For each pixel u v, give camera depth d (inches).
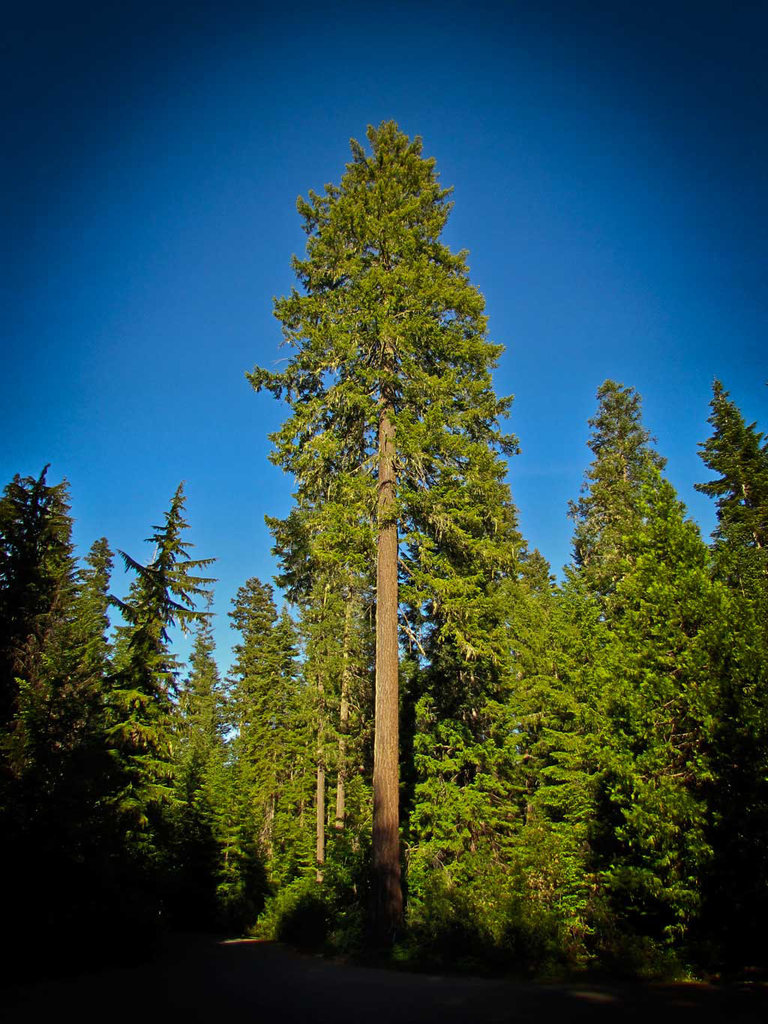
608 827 502.0
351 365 595.5
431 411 532.7
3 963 341.4
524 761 843.4
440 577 580.1
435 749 671.1
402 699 722.2
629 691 451.5
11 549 775.7
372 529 535.8
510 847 641.6
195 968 412.5
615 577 890.1
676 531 480.7
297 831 1210.6
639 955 387.9
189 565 800.9
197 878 1032.8
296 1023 230.8
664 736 433.7
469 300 597.0
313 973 388.2
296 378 617.9
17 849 370.9
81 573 1229.1
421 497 557.0
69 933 380.5
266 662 1360.7
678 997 290.0
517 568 644.7
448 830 605.0
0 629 722.8
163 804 755.4
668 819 400.2
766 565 704.4
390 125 705.0
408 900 533.6
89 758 459.5
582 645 791.7
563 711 750.5
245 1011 253.8
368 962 432.8
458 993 307.7
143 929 441.4
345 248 642.2
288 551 879.1
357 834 711.7
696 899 383.9
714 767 403.2
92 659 860.0
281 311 604.7
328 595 831.7
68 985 321.7
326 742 897.5
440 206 698.2
